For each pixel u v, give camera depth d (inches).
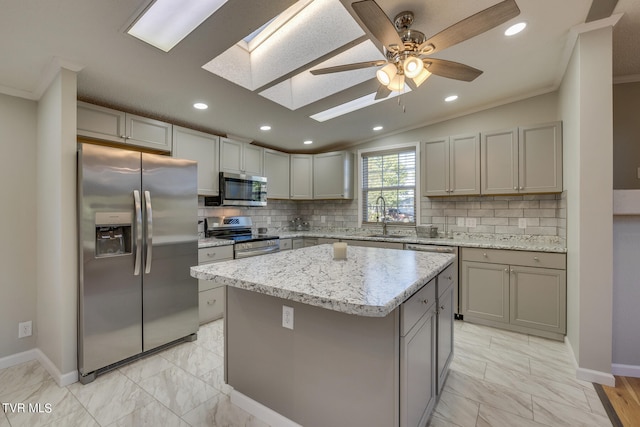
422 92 118.0
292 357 60.3
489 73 106.0
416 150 159.3
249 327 67.3
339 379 54.4
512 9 51.6
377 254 87.7
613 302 83.4
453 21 73.9
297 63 89.0
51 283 86.4
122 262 87.6
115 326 86.0
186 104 113.6
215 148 143.0
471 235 142.3
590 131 80.4
